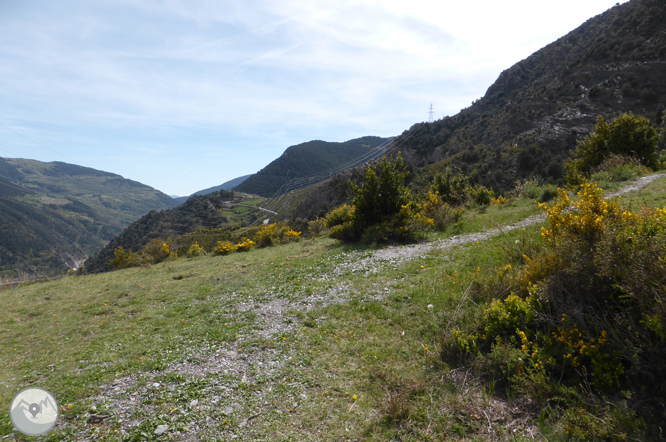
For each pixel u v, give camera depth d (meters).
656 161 18.72
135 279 13.04
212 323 6.75
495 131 67.25
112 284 12.38
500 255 7.51
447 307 5.72
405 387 3.92
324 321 6.21
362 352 4.93
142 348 5.82
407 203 14.34
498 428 3.18
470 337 4.46
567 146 49.69
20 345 6.64
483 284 5.82
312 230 23.50
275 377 4.47
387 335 5.35
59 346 6.40
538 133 54.59
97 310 8.66
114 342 6.31
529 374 3.71
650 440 2.58
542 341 4.03
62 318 8.34
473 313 5.11
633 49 57.03
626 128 18.70
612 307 3.87
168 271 14.31
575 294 4.20
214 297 8.75
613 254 3.92
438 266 8.28
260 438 3.36
